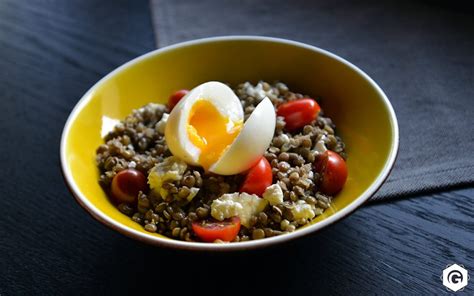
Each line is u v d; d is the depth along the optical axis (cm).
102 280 33
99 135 39
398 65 48
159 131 39
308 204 33
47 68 52
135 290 32
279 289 31
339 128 39
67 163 33
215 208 32
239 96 41
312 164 36
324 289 31
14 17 60
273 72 43
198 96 36
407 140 40
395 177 37
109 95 40
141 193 34
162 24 56
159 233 33
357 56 50
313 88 42
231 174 34
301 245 33
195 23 56
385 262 32
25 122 46
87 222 36
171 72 42
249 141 33
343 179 34
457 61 47
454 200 35
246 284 32
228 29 55
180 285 32
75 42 55
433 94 44
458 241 33
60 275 33
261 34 54
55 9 61
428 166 37
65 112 46
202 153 36
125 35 55
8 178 41
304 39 53
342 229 34
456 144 39
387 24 53
